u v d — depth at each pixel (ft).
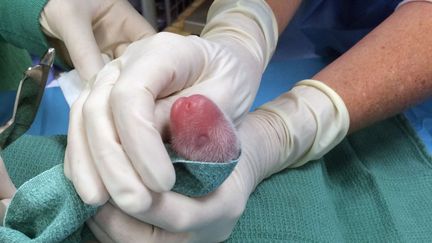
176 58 1.38
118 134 1.28
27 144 1.61
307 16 2.79
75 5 1.95
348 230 1.66
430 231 1.65
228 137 1.25
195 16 2.79
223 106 1.45
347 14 2.74
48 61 1.25
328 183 1.82
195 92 1.43
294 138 1.70
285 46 2.68
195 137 1.23
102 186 1.27
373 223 1.66
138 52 1.41
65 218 1.24
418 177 1.82
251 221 1.52
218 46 1.55
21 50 2.52
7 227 1.27
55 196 1.27
